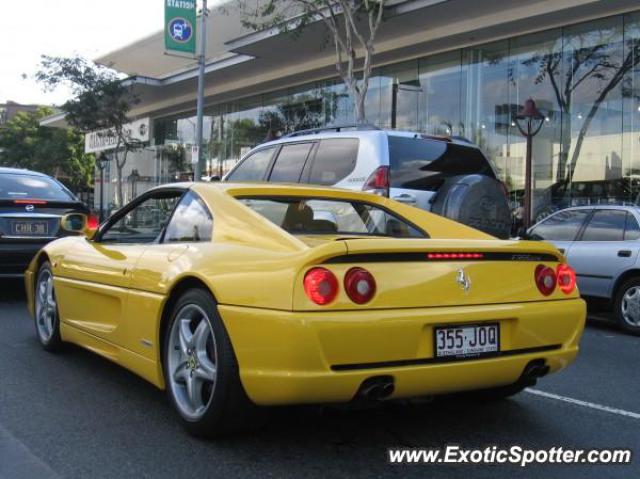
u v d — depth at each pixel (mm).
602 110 15766
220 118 29281
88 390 4695
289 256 3283
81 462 3408
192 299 3680
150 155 34125
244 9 19359
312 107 24188
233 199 4145
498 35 17719
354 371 3113
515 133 17562
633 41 15180
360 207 4770
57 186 9172
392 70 20859
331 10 14320
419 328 3244
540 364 3676
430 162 7621
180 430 3883
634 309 7750
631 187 15164
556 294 3785
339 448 3646
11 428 3910
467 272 3484
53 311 5746
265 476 3258
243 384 3283
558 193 16703
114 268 4570
